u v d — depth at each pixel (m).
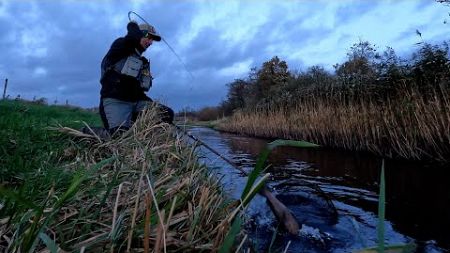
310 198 3.42
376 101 8.19
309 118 11.26
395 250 1.21
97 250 1.34
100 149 3.43
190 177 2.22
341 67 11.78
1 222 1.42
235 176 4.71
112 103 4.25
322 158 7.65
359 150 8.90
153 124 3.98
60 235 1.37
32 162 2.57
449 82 6.22
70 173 2.25
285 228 2.68
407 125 6.97
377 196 4.00
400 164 6.48
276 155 8.32
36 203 1.74
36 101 16.73
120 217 1.44
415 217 3.15
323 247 2.46
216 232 1.67
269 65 27.88
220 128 25.11
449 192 4.03
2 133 3.11
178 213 1.78
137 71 4.25
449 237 2.64
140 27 4.33
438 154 6.25
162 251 1.41
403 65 7.56
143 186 2.01
